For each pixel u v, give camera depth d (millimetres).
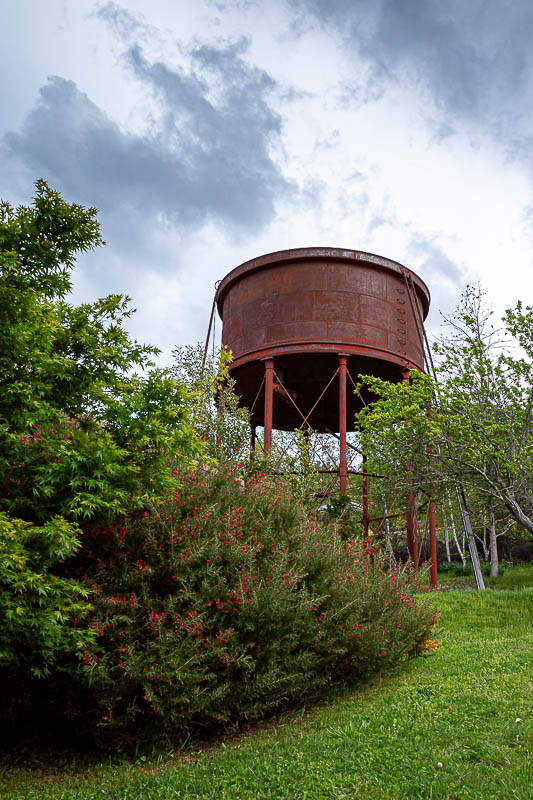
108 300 7039
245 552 7586
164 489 7000
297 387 21875
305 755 6145
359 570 9883
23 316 5770
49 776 6395
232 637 7234
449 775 5371
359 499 24609
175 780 5789
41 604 5645
